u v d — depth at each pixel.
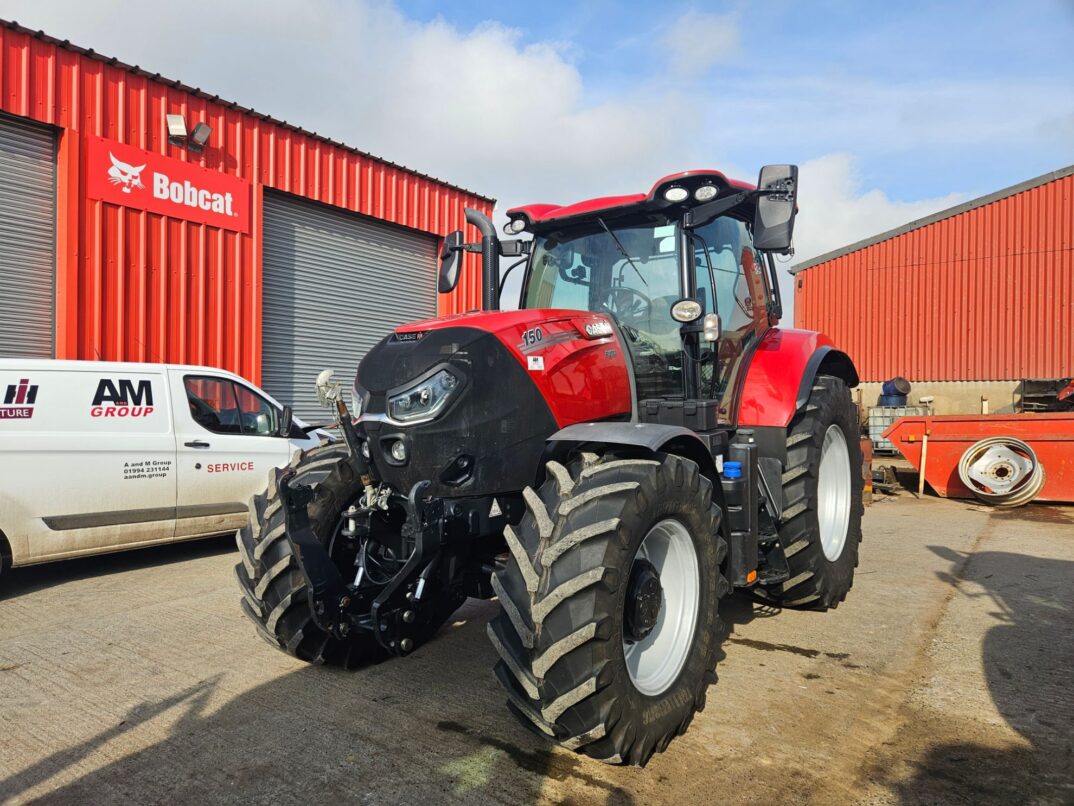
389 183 11.53
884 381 17.84
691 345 3.61
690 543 2.88
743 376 4.14
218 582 5.25
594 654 2.34
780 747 2.71
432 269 12.60
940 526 7.28
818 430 4.14
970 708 3.03
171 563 5.87
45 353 7.85
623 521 2.46
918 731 2.83
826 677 3.38
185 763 2.63
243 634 4.07
